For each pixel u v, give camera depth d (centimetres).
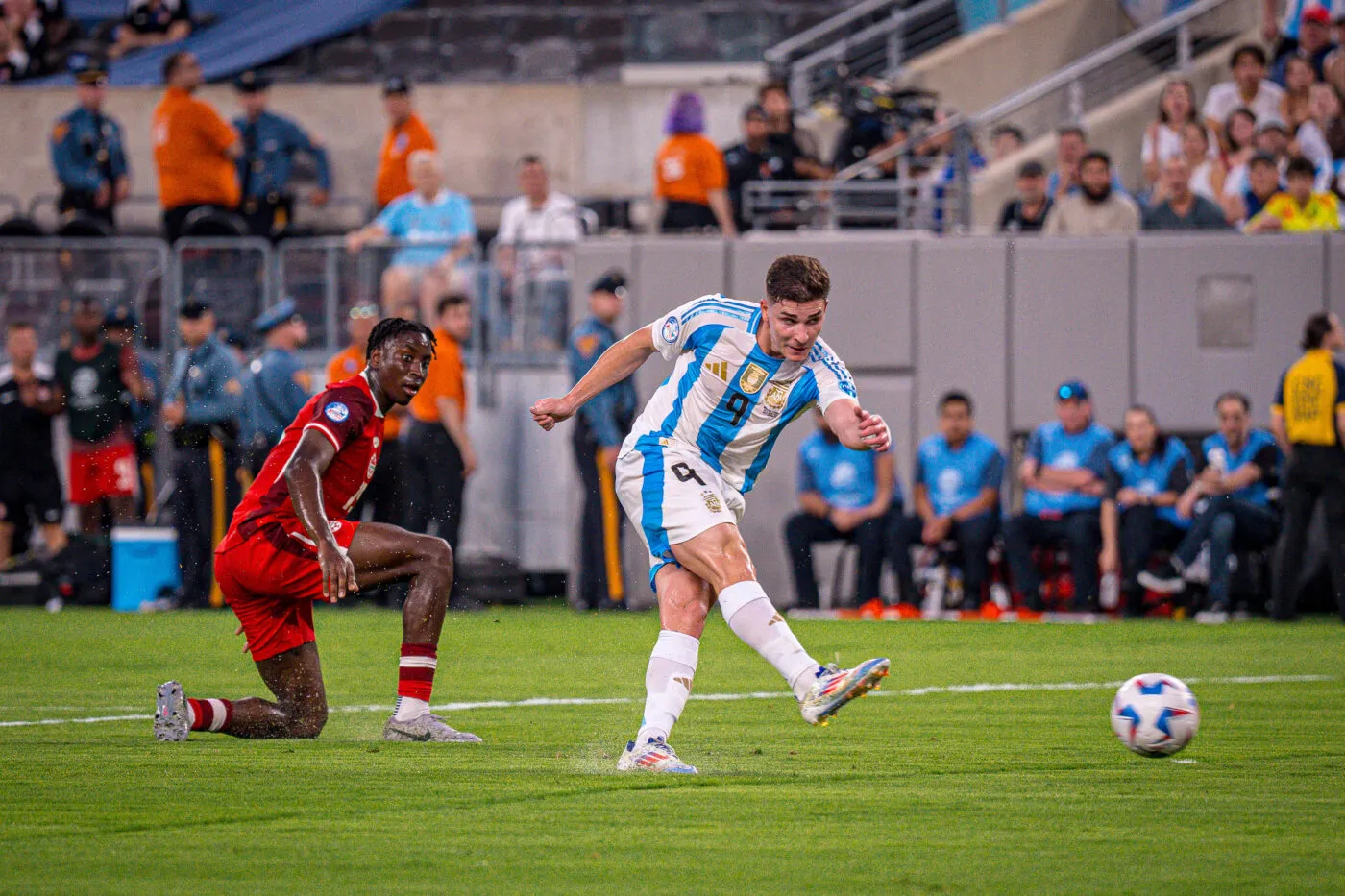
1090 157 4575
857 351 4506
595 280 4503
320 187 5481
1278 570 3972
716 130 6044
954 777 1636
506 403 4825
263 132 5216
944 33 5962
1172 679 1717
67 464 4853
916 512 4175
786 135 5000
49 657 3086
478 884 1148
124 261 4931
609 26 6681
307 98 6138
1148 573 4122
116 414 4672
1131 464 4088
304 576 1895
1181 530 4100
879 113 5162
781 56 5900
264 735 1956
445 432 4188
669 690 1673
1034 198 4834
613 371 1712
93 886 1135
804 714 1584
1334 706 2305
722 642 3491
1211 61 5550
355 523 1939
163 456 4816
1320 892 1122
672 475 1673
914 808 1446
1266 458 4075
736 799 1488
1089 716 2202
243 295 4897
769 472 4484
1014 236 4491
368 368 1925
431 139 5144
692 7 6656
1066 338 4484
